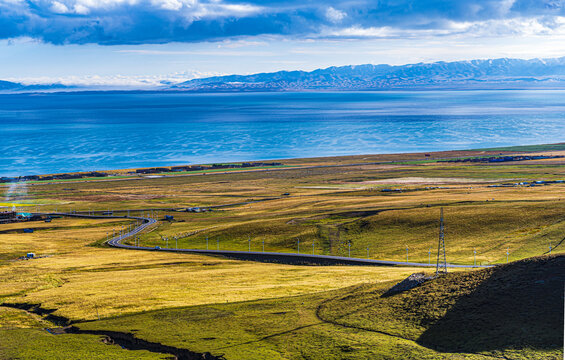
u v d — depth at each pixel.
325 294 95.75
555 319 62.12
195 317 88.81
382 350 64.62
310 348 68.81
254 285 112.44
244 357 68.12
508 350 58.56
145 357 72.38
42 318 97.19
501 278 76.62
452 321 68.75
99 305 100.88
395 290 85.94
